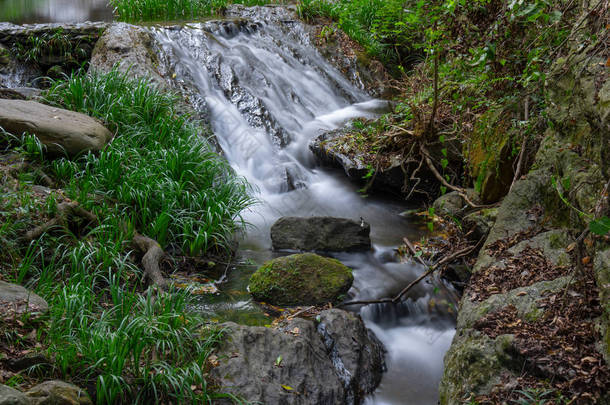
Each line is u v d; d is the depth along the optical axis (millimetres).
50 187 5664
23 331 3740
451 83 6934
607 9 4238
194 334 4090
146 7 11852
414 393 4223
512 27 5887
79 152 6000
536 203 4836
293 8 12281
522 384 3205
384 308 5125
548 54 5570
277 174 7789
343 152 7875
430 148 7285
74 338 3723
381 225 6840
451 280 5527
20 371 3426
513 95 6008
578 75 4102
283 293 5031
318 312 4852
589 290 3557
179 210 5848
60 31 9219
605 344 3152
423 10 6906
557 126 4789
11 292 4004
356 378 4180
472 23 6305
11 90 7133
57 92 7223
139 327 3789
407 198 7125
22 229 4859
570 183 4168
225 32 10594
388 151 7695
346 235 6137
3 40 9133
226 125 8484
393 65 11828
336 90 10453
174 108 7555
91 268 4891
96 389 3443
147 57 8898
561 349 3287
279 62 10430
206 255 5746
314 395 3832
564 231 4301
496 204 6031
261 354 4027
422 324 5051
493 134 6156
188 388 3514
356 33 11969
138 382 3582
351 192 7707
